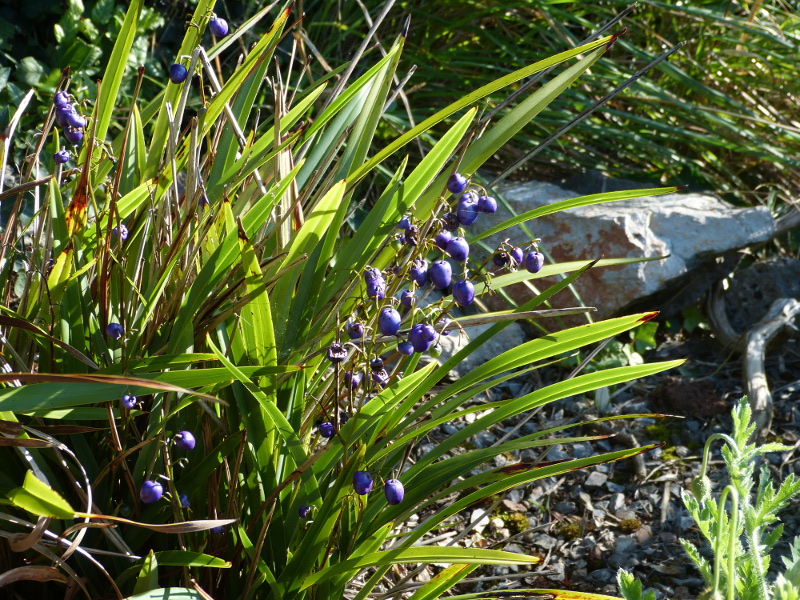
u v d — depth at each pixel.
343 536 0.76
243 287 0.76
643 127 1.98
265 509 0.73
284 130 0.83
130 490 0.74
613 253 1.51
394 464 0.83
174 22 1.86
